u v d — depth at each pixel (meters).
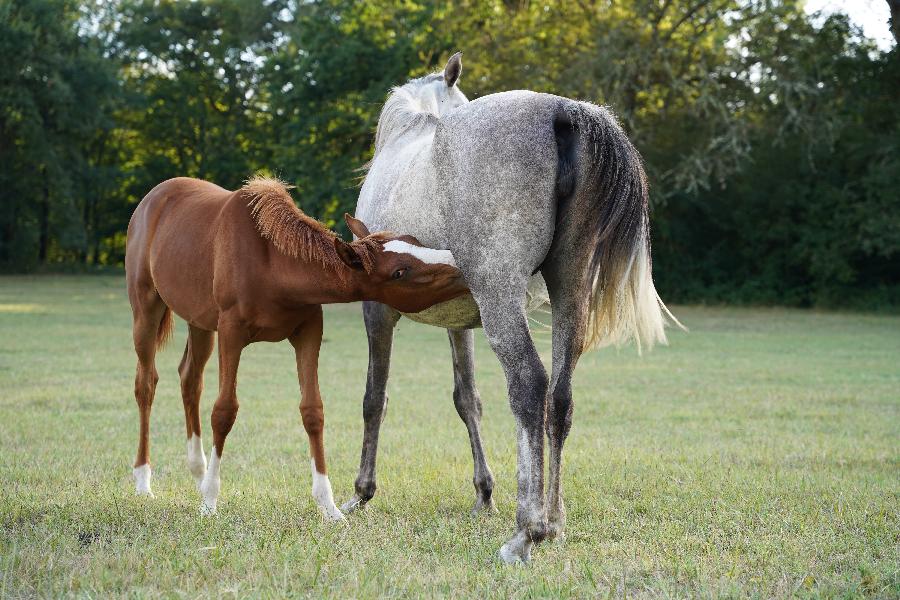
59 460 6.33
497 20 28.58
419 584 3.60
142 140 47.41
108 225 46.38
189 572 3.77
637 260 4.05
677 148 28.77
